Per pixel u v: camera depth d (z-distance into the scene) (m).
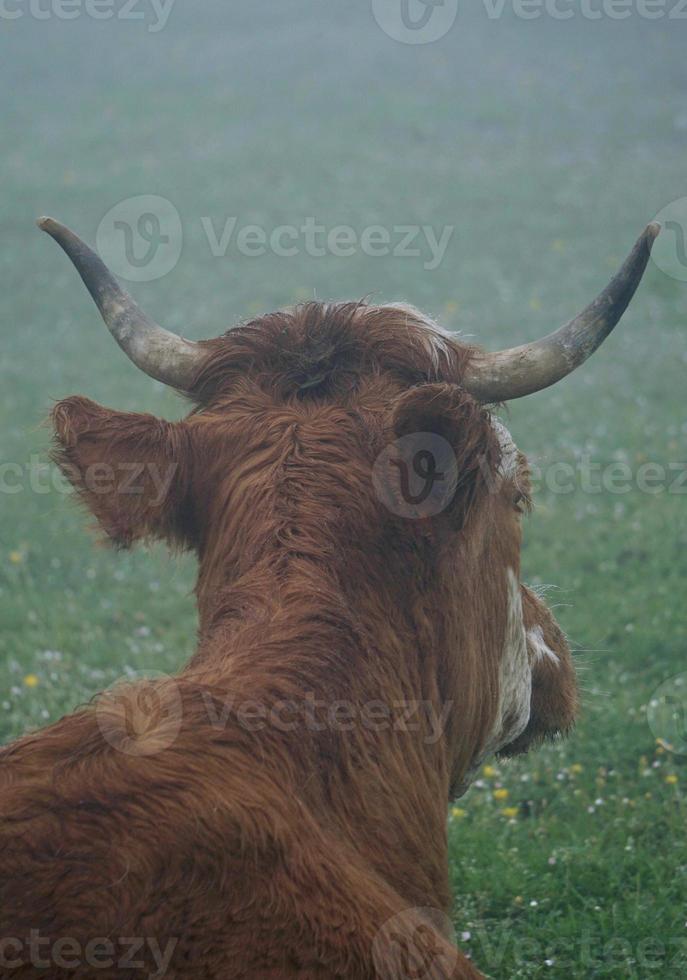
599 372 48.22
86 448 9.81
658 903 16.48
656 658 25.33
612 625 26.67
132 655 26.17
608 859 17.83
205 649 9.09
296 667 8.62
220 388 10.71
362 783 8.64
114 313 11.39
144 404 46.16
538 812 20.28
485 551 10.95
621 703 22.98
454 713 10.35
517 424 41.75
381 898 8.02
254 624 8.95
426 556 9.72
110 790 7.39
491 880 17.25
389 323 10.68
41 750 7.68
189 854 7.27
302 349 10.54
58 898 6.96
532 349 10.61
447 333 11.02
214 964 7.18
